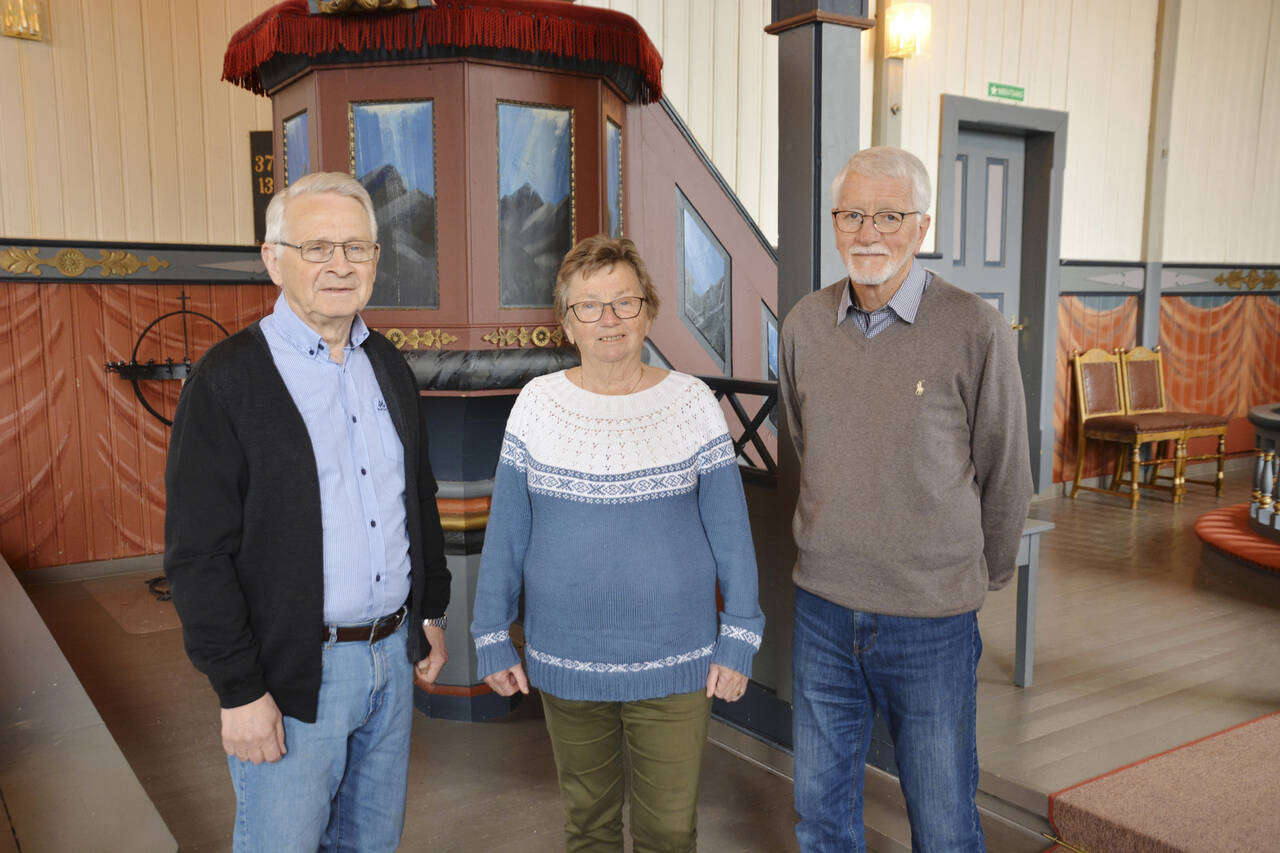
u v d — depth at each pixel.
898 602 1.80
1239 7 7.07
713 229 4.29
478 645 1.90
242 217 4.95
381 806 1.70
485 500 3.26
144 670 3.68
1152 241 6.84
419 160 3.06
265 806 1.52
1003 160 6.23
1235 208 7.39
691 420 1.84
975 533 1.81
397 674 1.65
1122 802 2.41
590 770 1.91
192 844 2.50
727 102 4.82
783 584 2.94
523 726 3.26
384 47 2.96
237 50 3.33
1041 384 6.38
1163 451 6.95
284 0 3.07
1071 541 5.37
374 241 1.57
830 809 1.98
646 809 1.89
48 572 4.70
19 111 4.41
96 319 4.67
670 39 4.57
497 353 3.10
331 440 1.54
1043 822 2.50
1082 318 6.65
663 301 4.10
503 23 2.94
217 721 3.25
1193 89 6.93
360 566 1.56
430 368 3.05
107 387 4.74
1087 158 6.52
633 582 1.78
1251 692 3.22
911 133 5.63
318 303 1.51
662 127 4.03
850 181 1.76
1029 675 3.29
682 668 1.82
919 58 5.59
